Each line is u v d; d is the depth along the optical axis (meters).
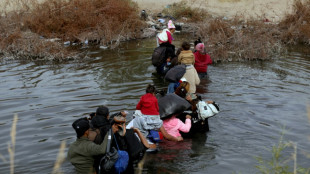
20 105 7.80
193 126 6.43
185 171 5.09
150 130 5.90
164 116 6.17
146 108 5.96
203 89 8.84
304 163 5.17
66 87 9.02
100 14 15.70
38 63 11.55
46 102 7.96
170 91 8.20
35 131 6.50
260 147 5.78
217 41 13.21
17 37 13.38
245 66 11.09
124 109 7.42
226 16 18.19
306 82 9.35
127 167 5.23
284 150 5.63
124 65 11.14
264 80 9.57
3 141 6.12
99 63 11.41
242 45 12.63
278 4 19.73
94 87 8.99
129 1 18.33
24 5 16.50
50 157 5.52
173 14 18.69
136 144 5.26
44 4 15.77
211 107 6.37
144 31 16.11
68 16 15.42
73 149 4.85
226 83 9.33
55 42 13.11
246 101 7.96
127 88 8.91
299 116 7.06
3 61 11.79
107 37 14.25
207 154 5.60
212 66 11.14
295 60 11.80
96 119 4.93
